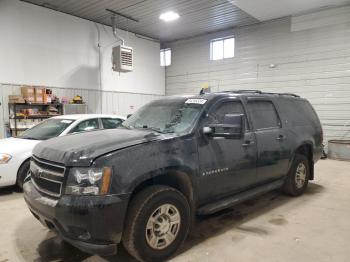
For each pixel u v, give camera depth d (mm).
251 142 3621
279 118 4293
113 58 9898
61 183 2354
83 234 2293
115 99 11008
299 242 3084
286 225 3541
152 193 2561
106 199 2270
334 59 8883
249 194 3680
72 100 9125
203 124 3123
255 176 3738
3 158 4613
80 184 2281
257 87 10648
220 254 2818
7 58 7938
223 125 3053
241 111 3680
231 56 11352
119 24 10578
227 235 3250
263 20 10172
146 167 2518
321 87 9188
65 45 9297
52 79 8992
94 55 10180
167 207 2672
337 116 8938
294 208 4160
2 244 3043
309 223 3607
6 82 7945
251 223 3600
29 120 7992
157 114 3584
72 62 9516
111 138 2754
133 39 11695
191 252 2852
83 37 9812
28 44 8367
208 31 11594
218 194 3275
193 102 3396
